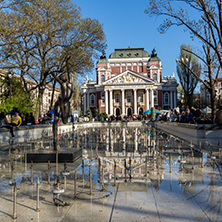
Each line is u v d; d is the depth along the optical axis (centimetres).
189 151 906
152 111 3875
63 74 780
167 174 579
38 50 2577
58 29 2386
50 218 348
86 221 336
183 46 3959
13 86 2417
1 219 346
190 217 343
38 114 2633
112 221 335
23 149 1018
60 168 664
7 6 1897
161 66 7794
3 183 523
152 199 414
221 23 1470
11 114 1459
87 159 798
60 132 2122
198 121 1395
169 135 1695
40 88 2578
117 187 485
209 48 1673
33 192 462
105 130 2450
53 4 2203
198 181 514
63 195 442
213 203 390
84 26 2503
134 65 7944
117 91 7044
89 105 7500
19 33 1977
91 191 446
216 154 818
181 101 7650
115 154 896
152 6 1533
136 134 1862
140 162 730
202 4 1440
